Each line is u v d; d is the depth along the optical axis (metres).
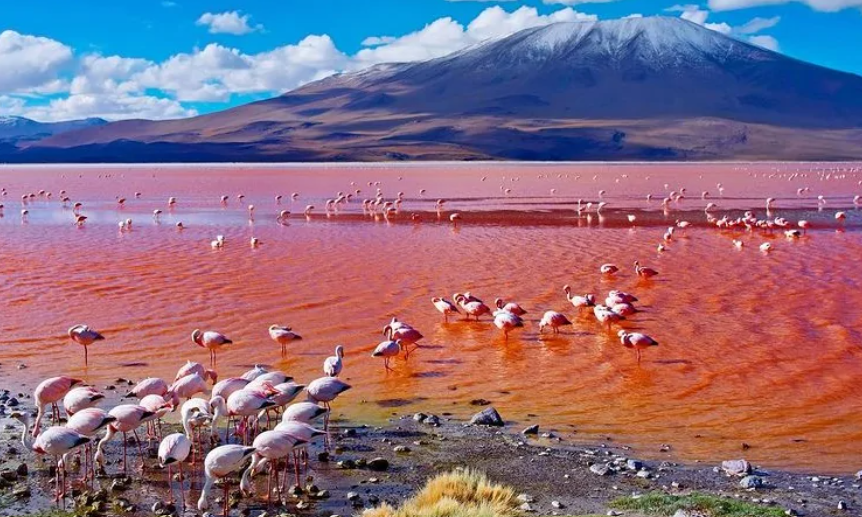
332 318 31.45
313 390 19.36
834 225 59.97
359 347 27.59
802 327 29.70
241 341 28.12
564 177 128.88
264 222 65.56
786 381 23.86
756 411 21.52
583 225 60.69
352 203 82.44
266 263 43.78
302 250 48.84
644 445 19.23
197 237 55.69
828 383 23.62
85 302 33.72
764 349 27.03
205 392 21.08
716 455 18.62
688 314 31.89
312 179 130.62
